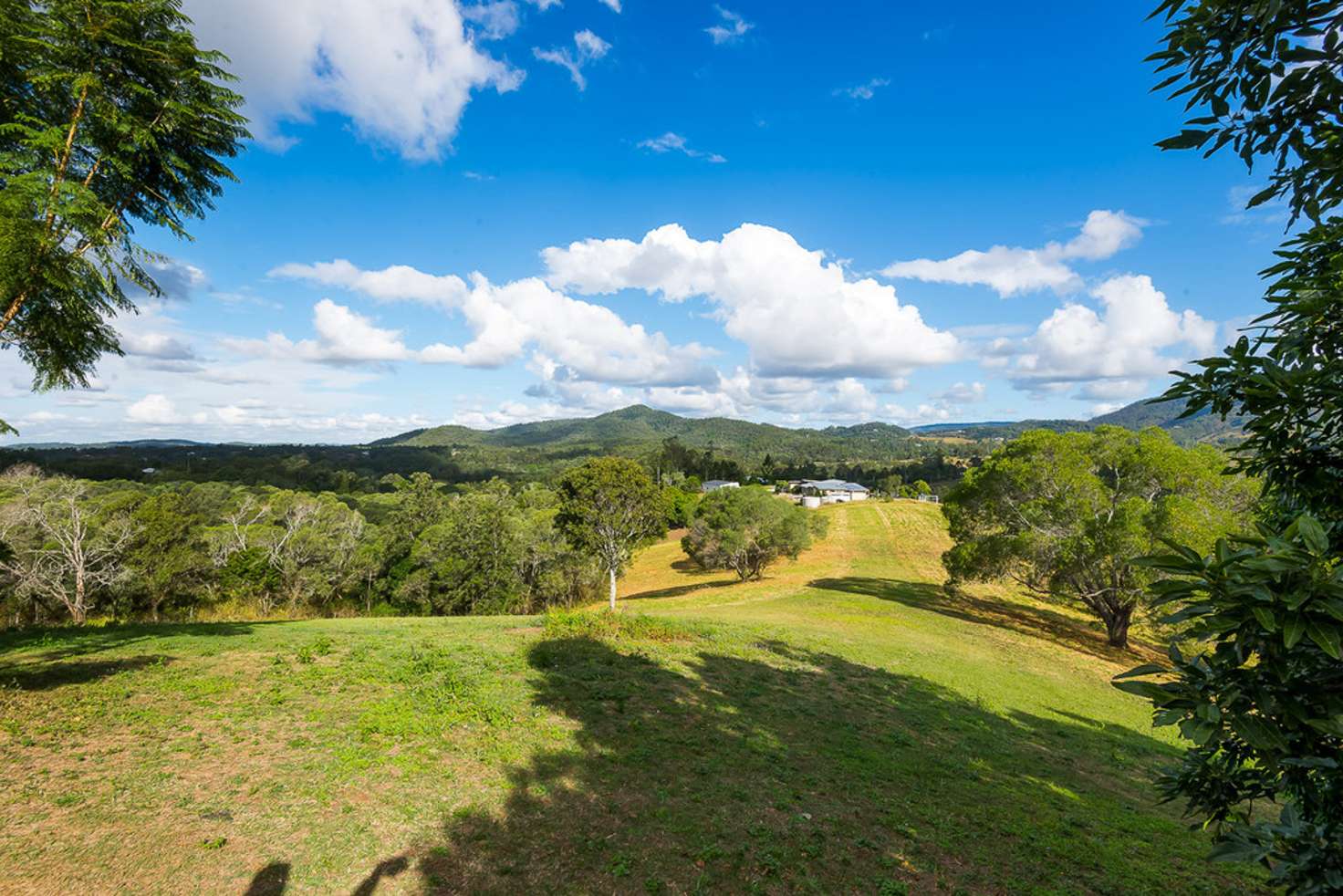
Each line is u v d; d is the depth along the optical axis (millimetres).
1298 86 2805
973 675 17656
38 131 8070
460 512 44250
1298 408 2633
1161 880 6766
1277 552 2123
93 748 7059
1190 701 2447
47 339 9180
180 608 39750
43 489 37219
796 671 15195
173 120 9242
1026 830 7715
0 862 4891
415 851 5777
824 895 5742
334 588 46500
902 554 56781
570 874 5648
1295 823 2332
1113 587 24172
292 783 6758
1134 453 24547
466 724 9094
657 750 8852
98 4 8234
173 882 4949
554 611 21828
